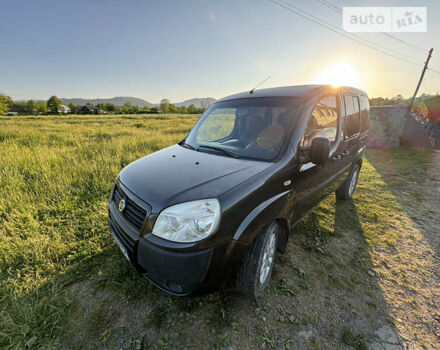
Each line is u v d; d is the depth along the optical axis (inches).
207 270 58.6
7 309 72.6
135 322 69.8
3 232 110.3
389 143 385.1
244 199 64.0
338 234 120.6
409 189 189.6
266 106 99.4
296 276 90.2
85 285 82.7
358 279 90.1
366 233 122.6
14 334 65.1
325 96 104.4
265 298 79.1
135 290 80.0
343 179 142.6
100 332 67.0
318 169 98.6
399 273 94.1
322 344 65.1
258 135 92.7
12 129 466.3
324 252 105.6
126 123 852.0
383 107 388.2
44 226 116.8
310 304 77.9
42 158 210.2
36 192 151.2
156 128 605.9
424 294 83.7
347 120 125.6
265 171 73.0
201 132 115.0
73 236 109.4
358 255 104.6
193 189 63.2
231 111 109.3
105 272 88.3
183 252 56.8
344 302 79.3
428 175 229.1
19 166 194.4
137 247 62.5
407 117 390.6
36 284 82.0
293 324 70.6
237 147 92.0
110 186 163.0
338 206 153.2
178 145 113.8
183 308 74.2
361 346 64.6
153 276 64.3
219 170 72.9
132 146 286.0
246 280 71.4
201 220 58.4
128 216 69.5
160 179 71.0
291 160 81.3
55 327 68.0
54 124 785.6
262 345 64.3
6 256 93.1
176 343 64.1
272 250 82.0
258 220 67.4
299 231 120.9
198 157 86.8
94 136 412.5
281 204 76.8
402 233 123.6
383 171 243.8
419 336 67.9
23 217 123.1
